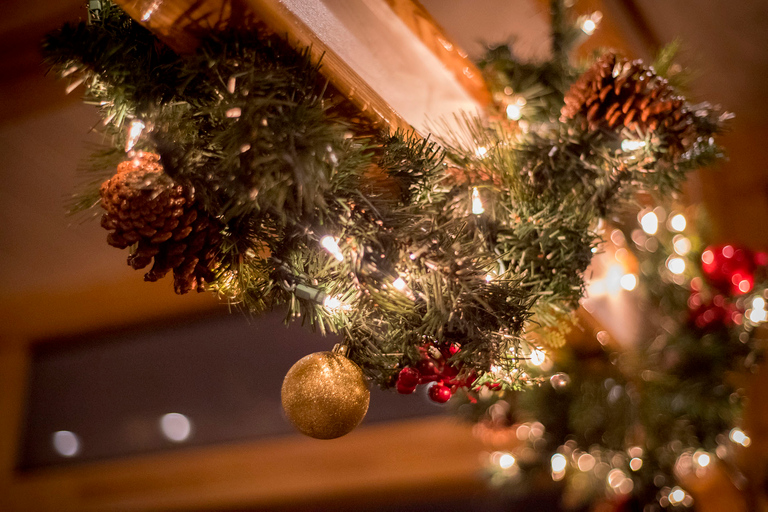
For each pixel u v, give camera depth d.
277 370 2.44
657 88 0.89
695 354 1.40
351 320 0.80
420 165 0.81
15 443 2.75
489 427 1.50
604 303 1.29
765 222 1.93
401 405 2.24
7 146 1.79
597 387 1.45
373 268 0.78
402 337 0.80
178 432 2.53
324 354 0.79
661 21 1.57
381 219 0.79
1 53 1.40
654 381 1.43
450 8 1.43
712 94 1.85
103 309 2.64
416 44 0.95
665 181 0.95
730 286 1.40
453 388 0.83
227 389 2.49
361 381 0.78
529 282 0.88
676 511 1.35
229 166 0.72
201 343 2.59
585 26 1.17
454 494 2.18
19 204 2.08
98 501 2.54
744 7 1.51
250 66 0.73
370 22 0.88
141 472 2.51
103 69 0.75
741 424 1.66
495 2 1.41
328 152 0.73
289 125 0.72
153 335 2.68
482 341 0.79
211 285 0.79
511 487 1.54
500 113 1.06
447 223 0.82
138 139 0.78
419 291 0.80
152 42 0.77
